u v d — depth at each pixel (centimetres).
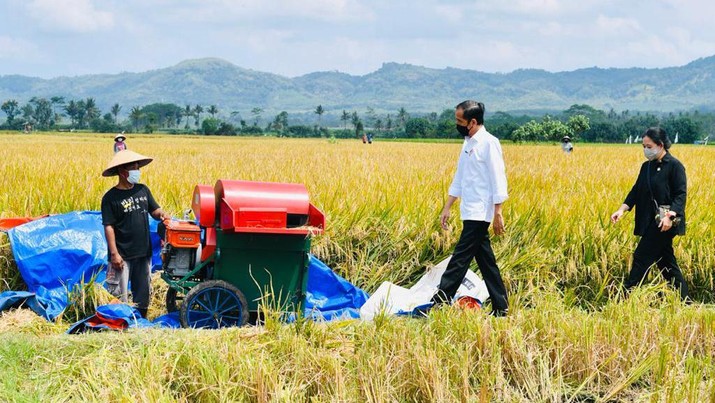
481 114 646
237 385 441
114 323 576
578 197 1018
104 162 1920
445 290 644
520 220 852
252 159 2236
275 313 536
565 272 791
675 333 537
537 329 524
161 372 454
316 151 3338
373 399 438
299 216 643
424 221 848
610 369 501
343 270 811
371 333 514
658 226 686
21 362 490
